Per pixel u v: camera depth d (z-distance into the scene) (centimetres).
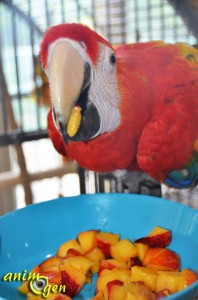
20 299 52
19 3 108
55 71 48
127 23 97
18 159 120
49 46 49
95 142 61
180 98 65
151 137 63
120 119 58
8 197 158
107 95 55
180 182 72
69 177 146
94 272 56
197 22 85
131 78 60
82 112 52
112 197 66
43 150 163
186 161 69
